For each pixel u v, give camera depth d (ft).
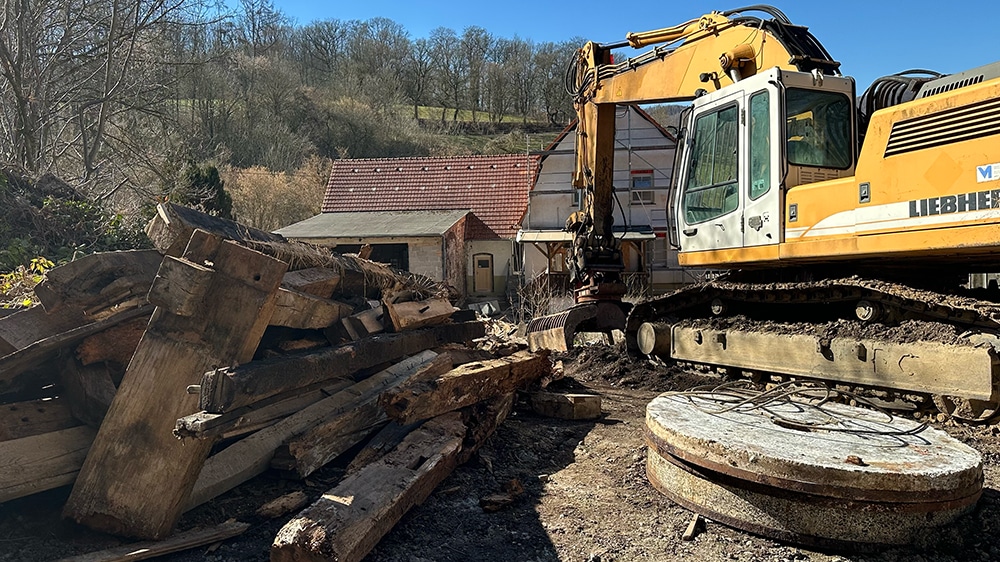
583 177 35.01
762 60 24.86
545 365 23.80
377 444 15.80
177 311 13.05
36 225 32.68
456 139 202.59
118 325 14.79
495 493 15.70
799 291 22.76
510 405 21.30
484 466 17.34
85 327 14.33
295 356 14.84
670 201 27.58
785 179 21.50
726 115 24.17
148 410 13.08
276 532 13.32
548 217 88.58
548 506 15.11
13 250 29.68
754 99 22.79
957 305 18.07
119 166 59.31
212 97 146.51
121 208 52.21
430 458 15.23
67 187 37.81
